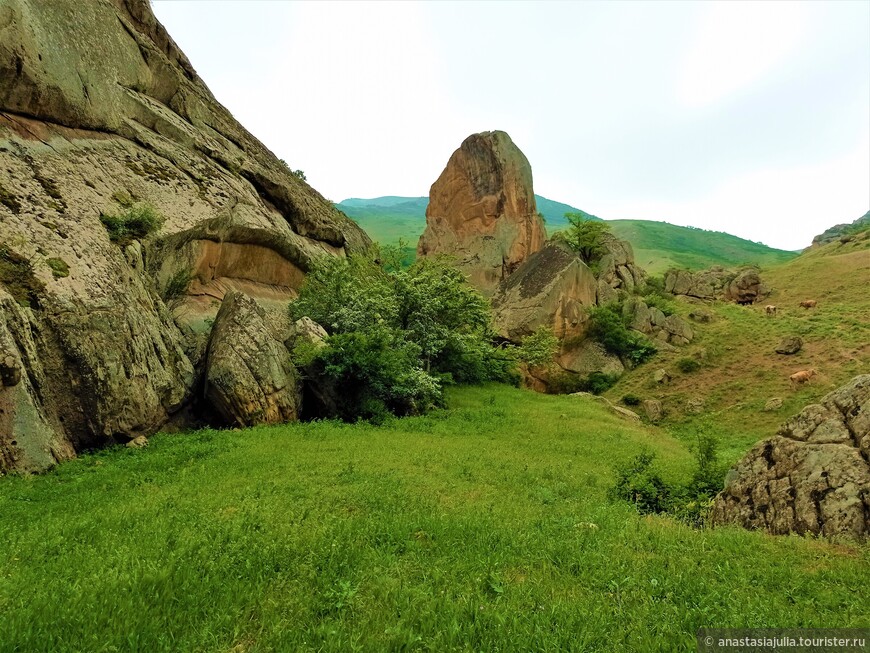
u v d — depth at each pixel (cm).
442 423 2080
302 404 2086
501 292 5659
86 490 1016
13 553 617
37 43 1866
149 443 1512
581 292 5288
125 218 1920
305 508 829
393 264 4081
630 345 4944
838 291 5900
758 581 595
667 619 480
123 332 1570
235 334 1906
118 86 2369
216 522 725
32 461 1191
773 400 3641
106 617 432
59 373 1402
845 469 827
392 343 2495
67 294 1463
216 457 1273
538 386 4709
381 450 1414
